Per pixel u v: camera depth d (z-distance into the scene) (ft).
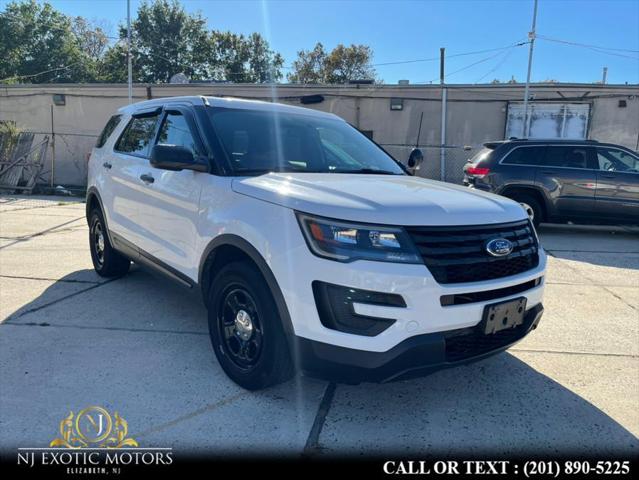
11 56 121.29
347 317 8.04
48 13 126.21
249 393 9.94
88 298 15.64
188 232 11.45
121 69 127.44
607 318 15.19
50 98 55.52
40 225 29.81
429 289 7.99
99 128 55.21
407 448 8.34
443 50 79.66
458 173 49.49
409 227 8.15
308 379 10.64
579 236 31.22
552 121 47.93
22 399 9.48
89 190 17.70
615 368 11.60
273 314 9.05
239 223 9.59
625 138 46.98
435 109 49.26
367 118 50.34
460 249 8.44
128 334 12.81
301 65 151.84
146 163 13.82
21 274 18.43
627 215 28.94
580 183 29.27
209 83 52.34
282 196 8.99
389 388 10.36
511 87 47.85
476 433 8.81
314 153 12.51
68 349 11.79
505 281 8.89
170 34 128.98
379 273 7.86
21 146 50.21
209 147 11.21
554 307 16.20
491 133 48.88
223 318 10.34
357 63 147.23
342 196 8.80
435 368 8.25
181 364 11.16
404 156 50.11
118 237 15.53
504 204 10.00
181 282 12.01
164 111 13.84
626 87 46.03
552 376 11.11
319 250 8.20
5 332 12.73
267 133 12.28
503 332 9.32
